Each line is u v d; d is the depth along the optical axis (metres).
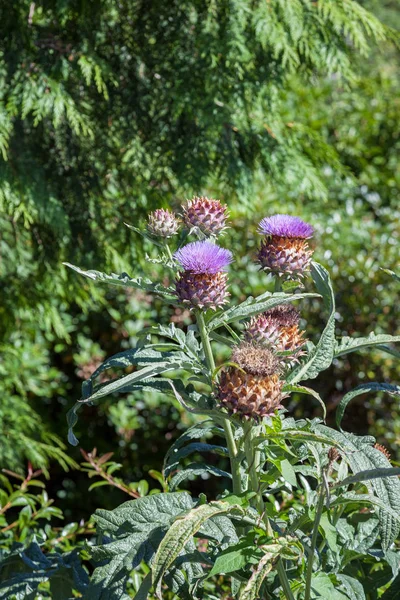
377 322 6.22
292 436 1.90
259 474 2.13
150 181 6.13
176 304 2.24
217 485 6.41
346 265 6.32
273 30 5.38
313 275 2.46
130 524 1.99
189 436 2.28
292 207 7.13
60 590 2.37
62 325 6.38
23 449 6.03
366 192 7.82
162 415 6.68
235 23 5.36
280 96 6.72
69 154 5.82
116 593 1.89
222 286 2.23
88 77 5.31
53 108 5.45
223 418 2.17
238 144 6.11
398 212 7.39
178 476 2.15
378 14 12.54
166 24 5.80
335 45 5.70
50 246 6.04
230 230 6.68
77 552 2.43
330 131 8.49
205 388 6.39
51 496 6.77
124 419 6.54
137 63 5.85
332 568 2.19
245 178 5.94
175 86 5.63
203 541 3.15
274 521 2.21
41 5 5.43
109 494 6.57
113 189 6.12
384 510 2.02
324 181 7.48
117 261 6.02
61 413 6.93
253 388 1.98
